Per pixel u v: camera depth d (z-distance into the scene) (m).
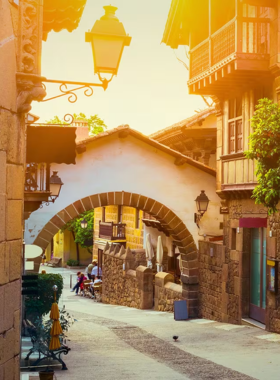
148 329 17.27
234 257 17.45
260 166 12.46
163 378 9.55
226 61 14.91
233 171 17.17
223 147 17.97
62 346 11.12
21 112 6.49
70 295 33.12
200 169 21.33
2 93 5.82
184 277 20.86
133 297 25.44
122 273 26.92
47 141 13.34
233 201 17.61
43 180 15.52
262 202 12.71
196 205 21.16
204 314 20.20
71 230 45.91
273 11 14.45
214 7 17.64
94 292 31.31
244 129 16.33
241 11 14.62
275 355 11.65
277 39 14.21
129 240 34.00
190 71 18.25
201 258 20.61
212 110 23.73
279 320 14.29
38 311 11.09
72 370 10.60
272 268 14.47
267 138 12.12
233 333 15.29
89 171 20.22
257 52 14.80
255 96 15.80
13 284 6.39
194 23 18.62
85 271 44.19
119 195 20.50
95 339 15.20
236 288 17.25
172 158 21.11
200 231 21.20
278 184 12.09
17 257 6.55
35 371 10.68
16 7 6.26
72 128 13.40
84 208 20.05
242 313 16.88
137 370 10.45
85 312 23.44
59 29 9.20
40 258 13.70
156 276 24.02
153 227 28.97
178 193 21.14
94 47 7.70
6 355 6.14
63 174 19.92
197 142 24.27
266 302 14.92
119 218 36.31
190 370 10.32
